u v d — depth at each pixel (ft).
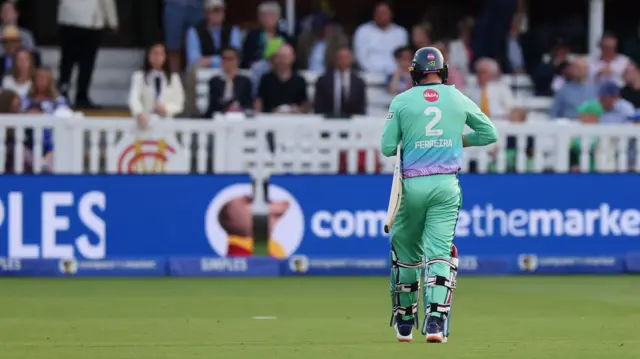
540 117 226.79
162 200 177.99
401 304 112.27
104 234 177.06
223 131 192.54
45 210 175.94
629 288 164.86
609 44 235.20
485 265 180.04
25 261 175.22
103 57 245.24
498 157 195.93
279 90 210.59
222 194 178.70
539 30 248.52
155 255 177.99
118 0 250.78
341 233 179.52
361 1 269.23
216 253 178.70
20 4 257.96
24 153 190.49
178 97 202.49
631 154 196.75
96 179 177.06
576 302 149.38
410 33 273.54
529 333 122.11
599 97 213.05
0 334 120.57
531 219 182.09
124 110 235.81
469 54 238.48
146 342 115.03
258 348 110.93
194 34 221.46
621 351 109.40
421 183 107.55
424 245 108.06
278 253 179.11
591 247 183.42
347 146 195.00
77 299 150.92
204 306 144.46
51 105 201.67
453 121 108.06
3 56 220.84
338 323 129.59
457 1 274.57
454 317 135.13
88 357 105.40
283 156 194.59
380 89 222.69
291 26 245.04
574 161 197.16
